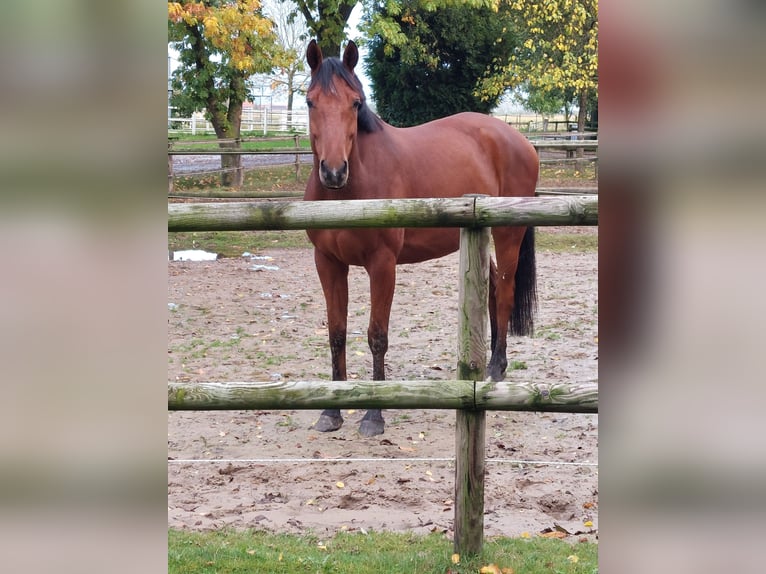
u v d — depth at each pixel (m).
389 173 4.25
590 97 20.94
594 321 6.67
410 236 4.47
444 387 2.46
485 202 2.42
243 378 5.09
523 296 5.19
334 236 4.02
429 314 7.09
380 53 19.78
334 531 3.02
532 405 2.44
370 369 5.38
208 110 16.42
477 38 19.22
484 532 2.96
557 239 11.35
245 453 3.95
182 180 15.24
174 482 3.55
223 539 2.90
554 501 3.29
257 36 13.14
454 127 5.00
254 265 9.56
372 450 3.98
